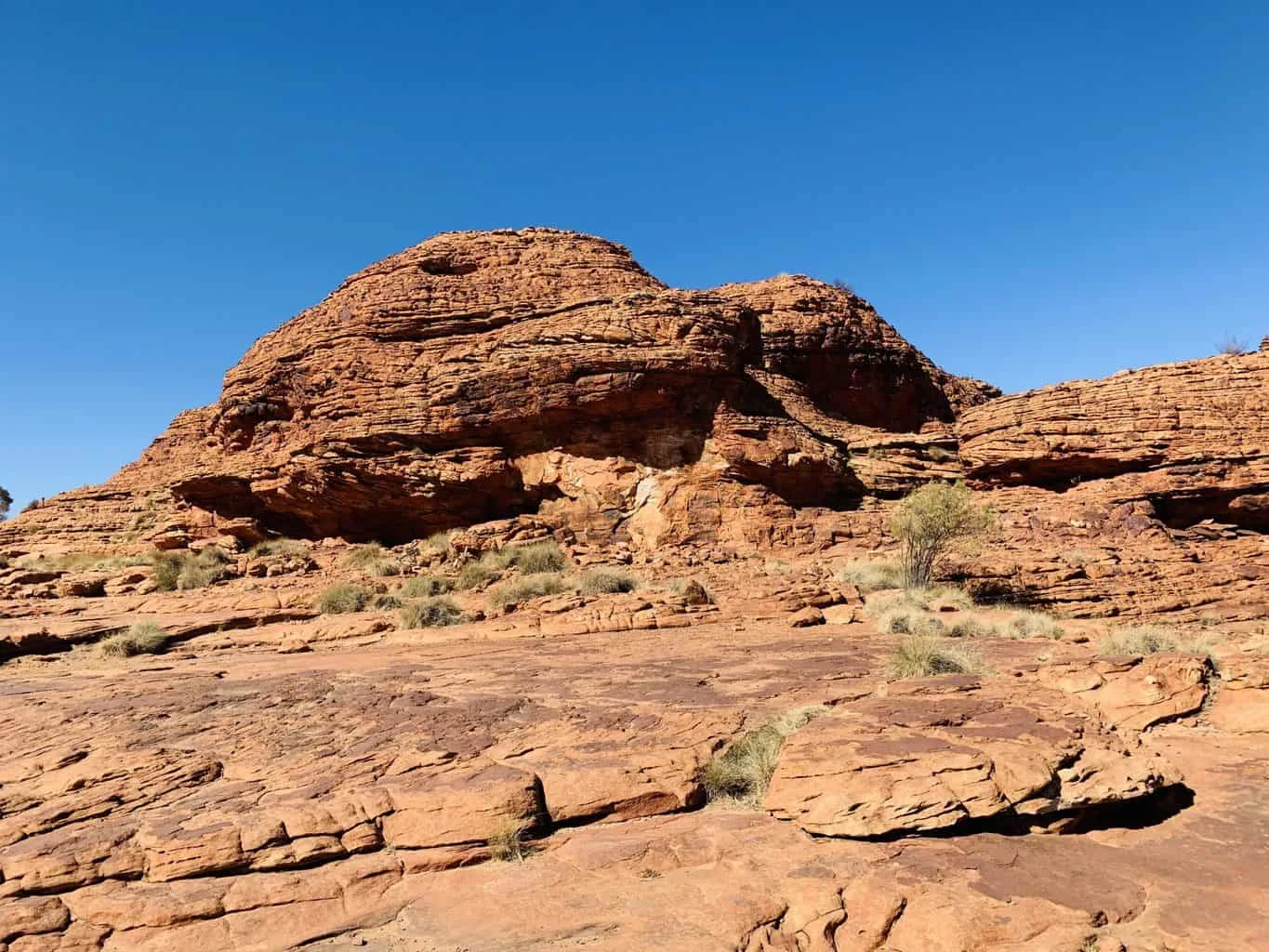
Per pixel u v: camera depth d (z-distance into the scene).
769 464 28.25
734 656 14.22
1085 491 28.72
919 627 17.17
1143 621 19.77
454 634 18.58
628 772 8.24
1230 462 27.39
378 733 9.74
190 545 34.50
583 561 26.16
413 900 6.55
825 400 40.16
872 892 6.09
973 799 7.02
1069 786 7.27
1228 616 19.86
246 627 21.03
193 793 8.19
